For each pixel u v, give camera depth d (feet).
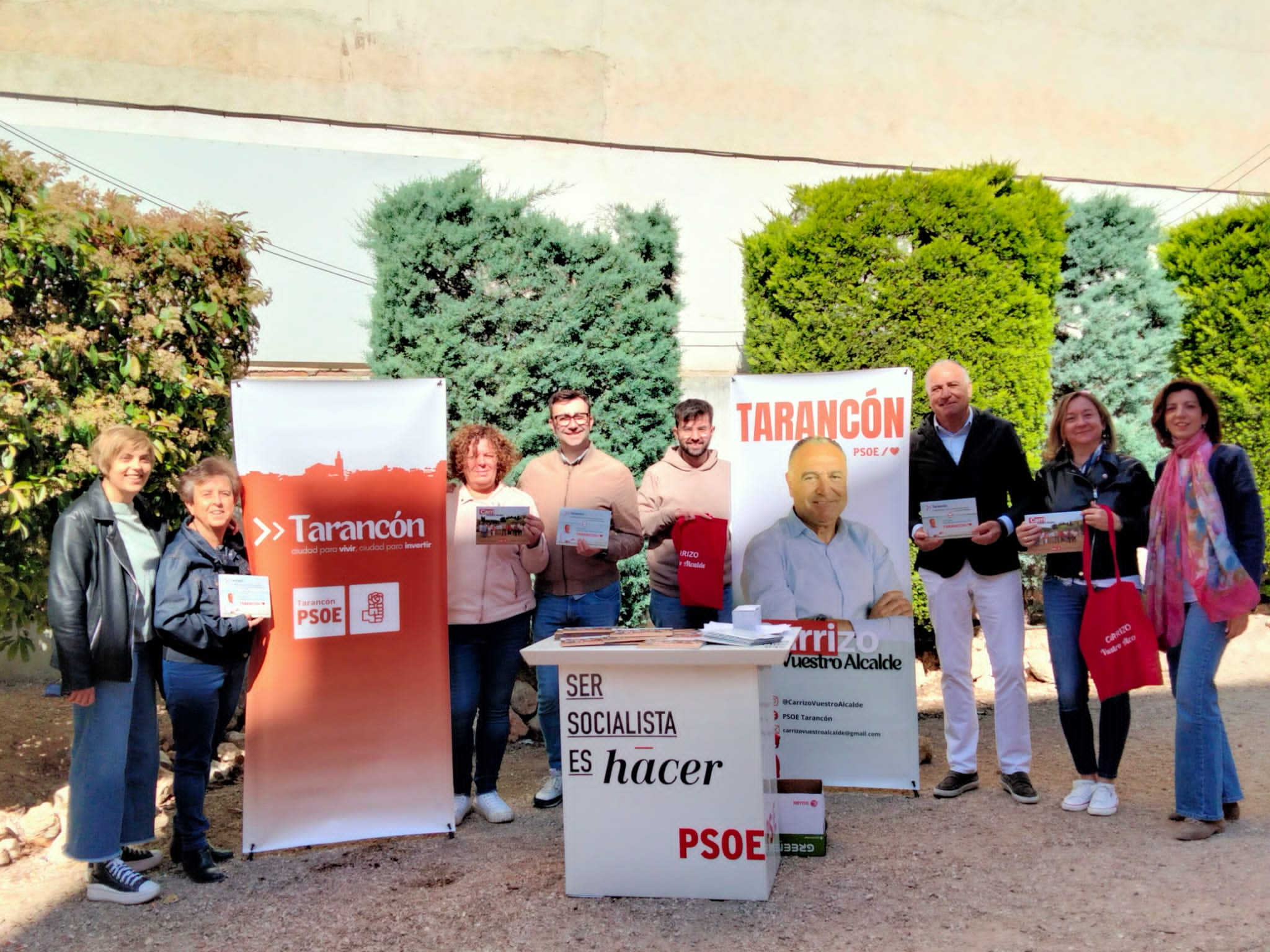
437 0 33.09
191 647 13.88
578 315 23.85
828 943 11.67
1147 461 28.30
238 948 12.10
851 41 36.99
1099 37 39.70
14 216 15.85
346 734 15.56
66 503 16.42
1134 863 13.61
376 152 30.83
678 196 33.32
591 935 12.14
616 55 34.78
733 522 17.66
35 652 25.11
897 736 17.11
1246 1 41.27
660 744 13.19
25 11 29.17
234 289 20.15
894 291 24.07
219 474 14.21
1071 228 28.76
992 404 24.17
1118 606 15.11
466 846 15.38
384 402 15.79
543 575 17.53
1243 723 20.72
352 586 15.61
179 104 30.53
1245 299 28.14
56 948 12.21
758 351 25.18
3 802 17.51
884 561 17.06
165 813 17.12
